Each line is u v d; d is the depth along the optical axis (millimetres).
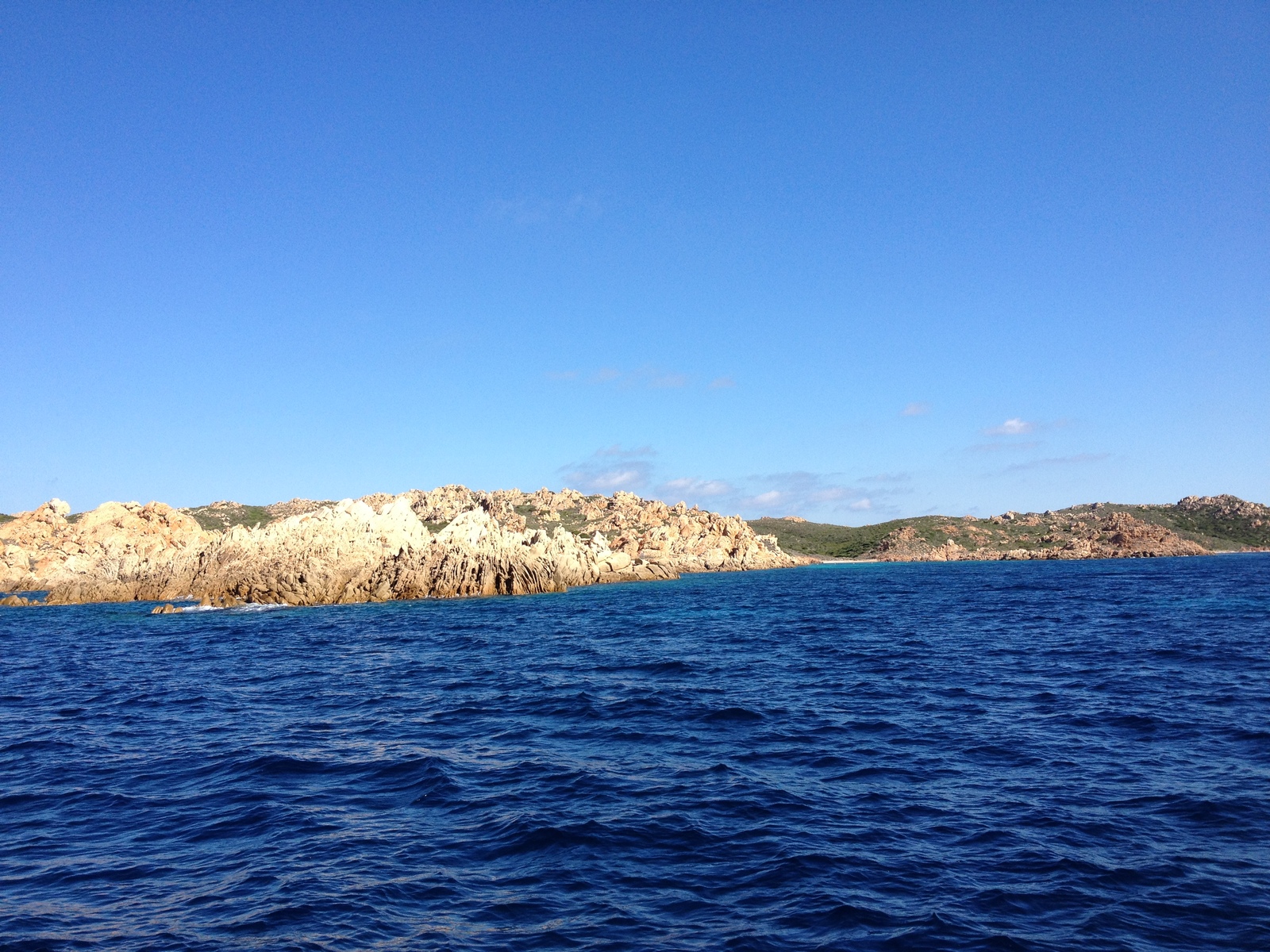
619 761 21453
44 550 129250
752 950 11211
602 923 12102
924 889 13188
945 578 148375
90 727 27156
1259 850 14539
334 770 20891
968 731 24375
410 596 96750
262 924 12109
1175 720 25094
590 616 72500
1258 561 198375
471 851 15078
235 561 95625
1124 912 12234
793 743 23188
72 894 13398
